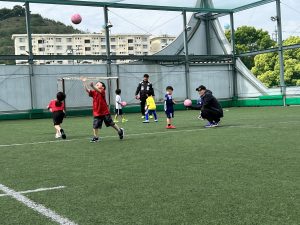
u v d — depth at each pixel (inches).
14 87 817.5
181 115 700.0
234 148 257.8
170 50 1019.3
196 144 284.8
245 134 336.5
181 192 149.9
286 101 924.6
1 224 120.1
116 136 363.3
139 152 257.4
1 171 206.5
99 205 137.0
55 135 399.2
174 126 453.1
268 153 232.4
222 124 450.3
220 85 1056.8
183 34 1008.9
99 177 182.9
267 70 1815.9
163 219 119.7
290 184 156.0
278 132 343.6
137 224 116.3
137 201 140.0
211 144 281.4
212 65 1046.4
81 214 127.6
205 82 1038.4
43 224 119.0
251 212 123.3
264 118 529.0
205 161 213.5
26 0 815.7
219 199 138.6
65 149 286.8
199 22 1072.2
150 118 648.4
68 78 802.2
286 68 1724.9
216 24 1077.8
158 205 134.3
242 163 203.5
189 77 1008.2
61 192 157.1
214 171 185.9
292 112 644.7
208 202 135.6
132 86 939.3
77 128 484.1
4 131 481.1
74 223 119.2
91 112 880.3
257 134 333.4
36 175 193.0
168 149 265.6
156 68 970.1
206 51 1084.5
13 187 168.7
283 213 121.3
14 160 243.1
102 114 323.9
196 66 1026.7
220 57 1043.9
